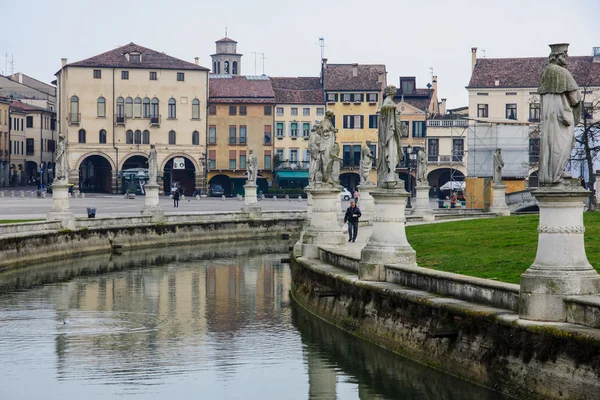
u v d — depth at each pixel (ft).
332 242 197.47
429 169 640.99
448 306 120.78
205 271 262.06
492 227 226.38
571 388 96.02
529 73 610.65
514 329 105.91
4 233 262.67
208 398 120.88
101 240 318.65
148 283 232.53
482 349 112.98
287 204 554.87
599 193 276.62
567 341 96.78
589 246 164.35
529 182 531.09
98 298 205.57
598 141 424.05
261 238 391.65
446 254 178.50
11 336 160.56
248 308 189.78
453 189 530.68
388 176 148.97
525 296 104.78
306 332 160.25
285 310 185.88
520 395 103.55
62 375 133.08
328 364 136.98
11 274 250.57
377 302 143.95
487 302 118.62
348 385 125.59
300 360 140.05
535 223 224.53
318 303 174.29
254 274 253.65
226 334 161.07
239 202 571.28
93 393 123.54
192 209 474.90
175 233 356.18
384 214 148.97
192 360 141.79
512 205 402.11
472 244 190.60
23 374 133.69
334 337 153.58
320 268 177.99
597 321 97.81
